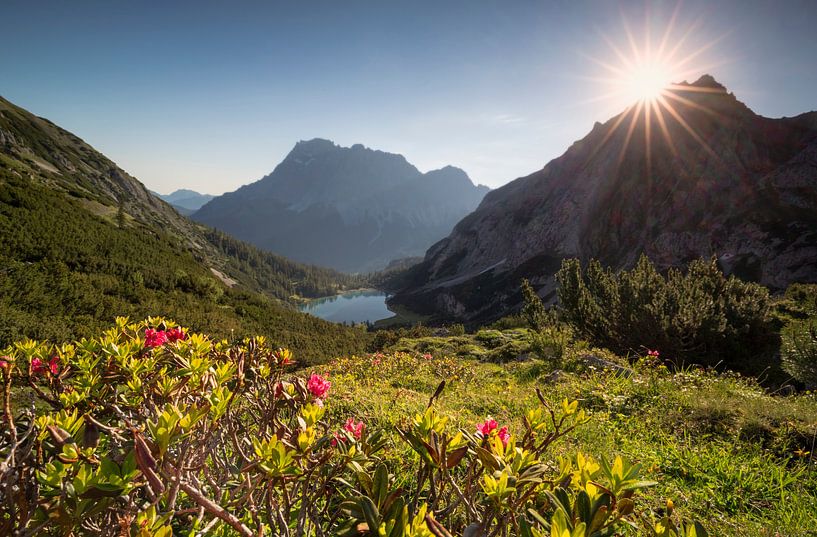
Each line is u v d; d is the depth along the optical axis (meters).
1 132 105.25
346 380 7.21
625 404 5.16
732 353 10.77
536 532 0.81
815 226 64.81
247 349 1.70
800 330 9.61
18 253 41.03
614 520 0.91
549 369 8.34
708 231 79.44
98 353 1.81
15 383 1.46
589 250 105.56
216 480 1.42
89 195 93.75
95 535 1.04
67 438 0.94
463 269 166.25
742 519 2.46
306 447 1.12
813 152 74.56
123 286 43.53
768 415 4.18
